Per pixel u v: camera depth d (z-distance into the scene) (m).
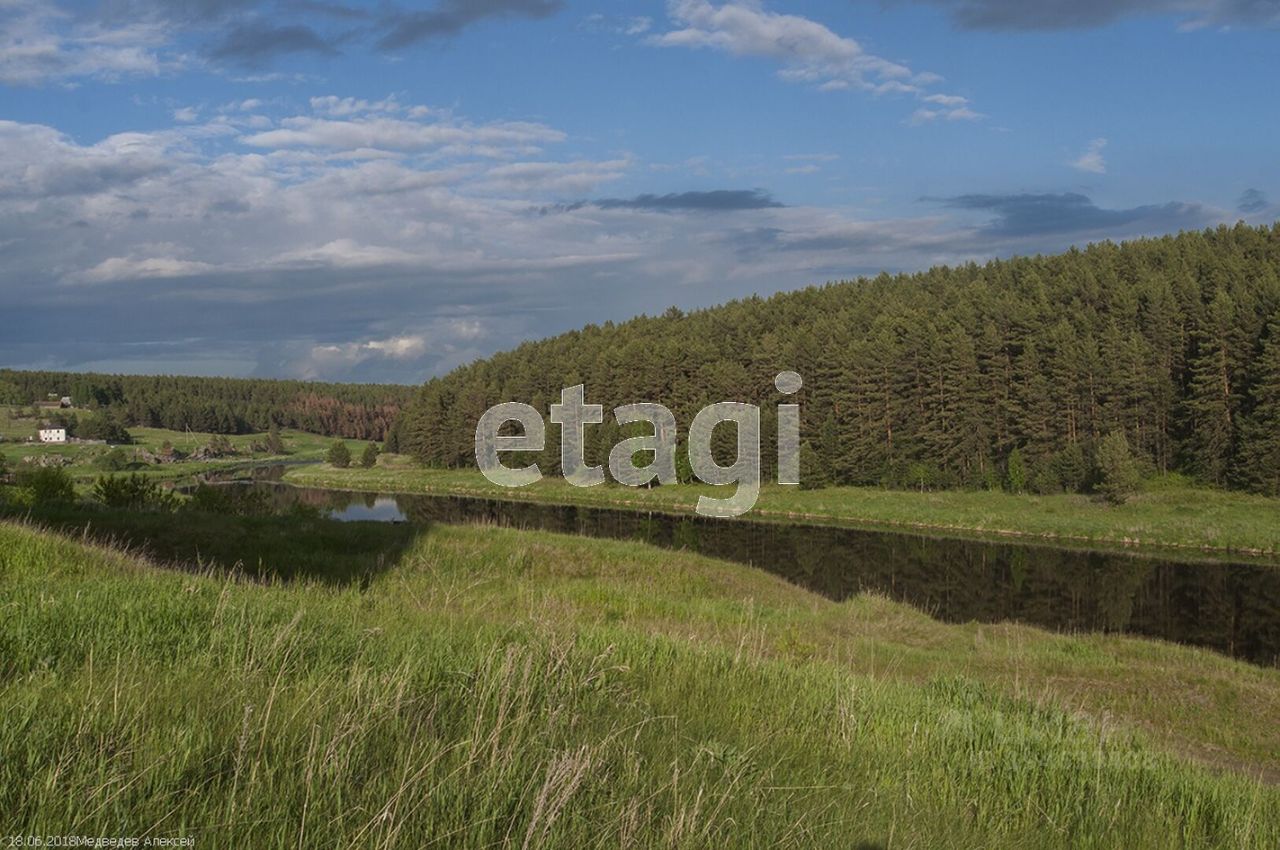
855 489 78.62
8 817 3.20
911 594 34.81
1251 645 26.56
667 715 6.17
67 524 19.11
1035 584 37.38
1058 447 75.12
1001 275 117.56
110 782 3.30
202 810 3.35
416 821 3.57
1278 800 6.96
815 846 4.15
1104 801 6.09
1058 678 15.69
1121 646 19.30
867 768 5.99
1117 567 42.47
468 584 16.36
